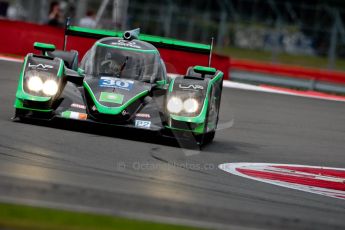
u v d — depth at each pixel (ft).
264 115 164.35
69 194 71.05
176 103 107.45
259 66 268.82
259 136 136.67
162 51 222.07
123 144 104.27
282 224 71.00
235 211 74.38
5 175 75.87
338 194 95.40
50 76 107.55
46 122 110.63
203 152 110.11
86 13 265.54
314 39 321.32
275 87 233.55
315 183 100.99
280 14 322.34
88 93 107.55
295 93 216.54
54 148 95.14
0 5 304.50
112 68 114.73
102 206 68.23
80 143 100.42
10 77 171.94
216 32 321.11
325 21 313.73
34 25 221.25
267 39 337.72
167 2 335.06
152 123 106.42
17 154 88.63
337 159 124.26
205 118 107.76
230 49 337.52
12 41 221.66
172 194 78.89
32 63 108.99
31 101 105.50
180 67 222.89
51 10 246.06
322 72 285.43
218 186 87.76
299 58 329.72
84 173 83.46
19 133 101.30
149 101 110.11
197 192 82.28
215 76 117.80
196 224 66.28
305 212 79.56
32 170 80.89
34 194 68.95
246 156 113.19
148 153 101.14
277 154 120.26
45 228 58.80
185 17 314.14
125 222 63.77
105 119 104.83
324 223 74.08
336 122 168.14
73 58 127.34
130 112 106.01
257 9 325.62
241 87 212.64
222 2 336.08
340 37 317.63
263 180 96.89
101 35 128.98
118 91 107.96
